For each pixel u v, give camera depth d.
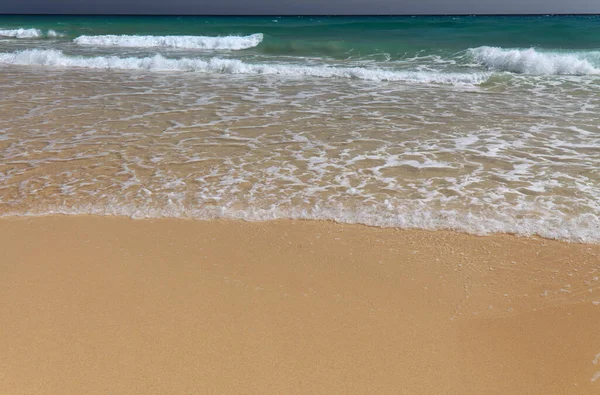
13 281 3.27
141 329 2.77
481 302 3.08
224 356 2.56
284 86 10.52
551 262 3.52
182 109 8.23
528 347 2.66
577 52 13.52
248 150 6.03
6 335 2.71
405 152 5.89
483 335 2.76
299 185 4.93
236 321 2.86
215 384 2.37
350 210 4.36
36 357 2.54
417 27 22.41
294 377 2.42
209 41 18.72
